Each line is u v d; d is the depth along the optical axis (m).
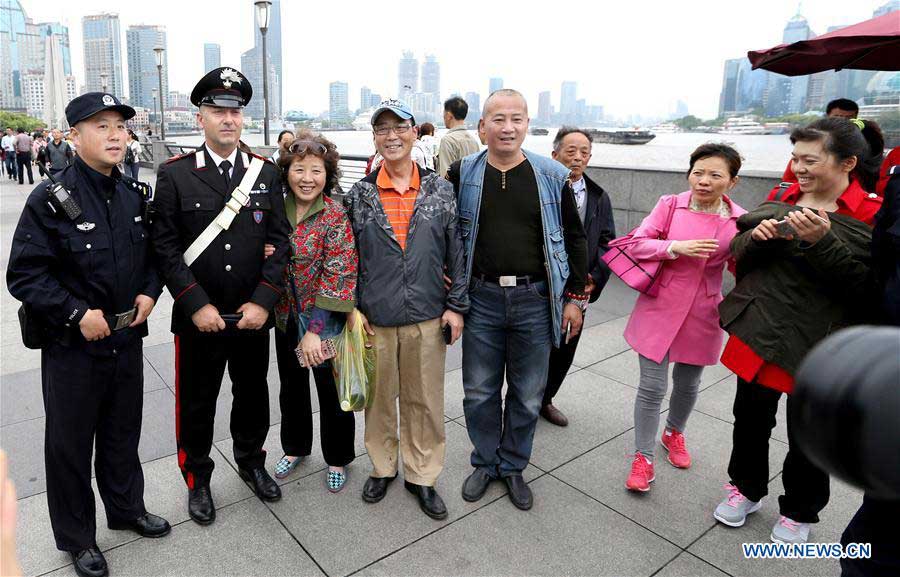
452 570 2.45
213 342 2.61
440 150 5.13
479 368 2.91
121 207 2.33
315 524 2.73
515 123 2.62
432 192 2.72
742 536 2.69
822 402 0.48
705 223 2.91
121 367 2.42
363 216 2.72
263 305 2.57
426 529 2.71
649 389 2.95
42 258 2.16
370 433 2.95
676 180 6.47
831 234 2.18
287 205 2.77
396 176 2.73
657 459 3.33
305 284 2.77
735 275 2.75
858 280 2.20
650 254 2.93
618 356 4.79
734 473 2.71
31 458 3.17
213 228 2.51
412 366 2.83
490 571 2.45
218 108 2.47
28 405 3.75
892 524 1.54
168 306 5.97
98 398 2.36
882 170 2.63
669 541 2.65
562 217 2.84
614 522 2.77
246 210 2.55
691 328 2.92
